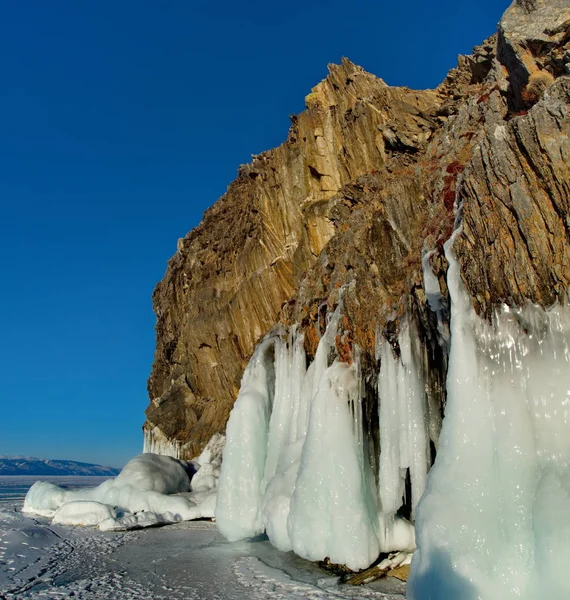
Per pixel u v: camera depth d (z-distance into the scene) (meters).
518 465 7.26
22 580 11.62
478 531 7.25
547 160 8.20
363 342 12.06
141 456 22.39
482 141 9.29
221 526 14.15
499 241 8.49
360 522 10.26
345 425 11.06
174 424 29.77
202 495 20.61
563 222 7.94
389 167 17.42
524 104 10.96
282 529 11.99
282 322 16.78
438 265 9.90
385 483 10.68
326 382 11.45
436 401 10.34
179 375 31.77
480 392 7.99
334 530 10.34
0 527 18.27
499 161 8.81
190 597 9.69
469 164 9.66
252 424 14.69
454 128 13.41
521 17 11.36
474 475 7.59
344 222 16.30
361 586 9.65
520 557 6.89
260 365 15.84
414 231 12.33
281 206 23.14
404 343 10.89
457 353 8.30
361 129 20.09
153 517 18.67
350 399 11.34
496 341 8.10
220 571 11.56
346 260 13.84
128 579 11.34
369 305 12.31
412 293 10.88
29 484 98.44
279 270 22.89
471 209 9.05
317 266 16.39
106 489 21.28
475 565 7.05
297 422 13.96
